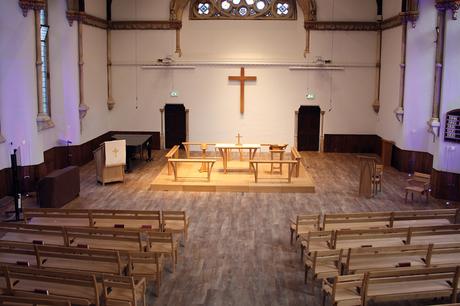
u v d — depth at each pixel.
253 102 23.95
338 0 23.03
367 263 8.72
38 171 16.41
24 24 15.44
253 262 10.74
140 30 23.52
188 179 17.48
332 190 17.09
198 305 8.73
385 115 22.33
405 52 19.34
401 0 19.70
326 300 8.95
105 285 7.29
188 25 23.50
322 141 24.16
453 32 15.54
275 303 8.85
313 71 23.62
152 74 23.84
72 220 11.16
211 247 11.61
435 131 16.28
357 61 23.44
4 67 15.44
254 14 23.41
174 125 24.23
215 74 23.80
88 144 21.31
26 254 8.58
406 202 15.73
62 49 19.30
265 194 16.50
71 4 19.14
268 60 23.58
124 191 16.77
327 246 9.91
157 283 8.91
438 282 8.07
